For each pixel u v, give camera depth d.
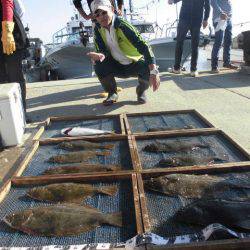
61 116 5.89
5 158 4.43
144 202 3.04
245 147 4.43
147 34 16.23
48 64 17.88
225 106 6.27
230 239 2.46
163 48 14.95
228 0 9.33
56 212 2.89
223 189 3.27
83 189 3.29
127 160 4.00
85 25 16.55
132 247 2.46
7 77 5.45
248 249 2.43
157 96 7.06
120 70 6.46
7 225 2.90
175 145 4.21
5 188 3.38
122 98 6.92
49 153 4.34
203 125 5.10
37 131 5.21
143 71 6.25
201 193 3.23
